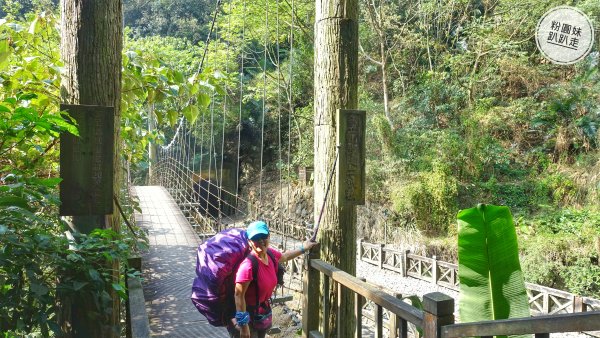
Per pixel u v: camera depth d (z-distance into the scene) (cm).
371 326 519
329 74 263
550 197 950
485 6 1103
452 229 893
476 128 1032
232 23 1111
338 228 256
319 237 262
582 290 686
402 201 933
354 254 262
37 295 149
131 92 290
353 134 253
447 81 1158
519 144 1088
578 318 96
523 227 850
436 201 920
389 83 1237
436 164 956
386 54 1097
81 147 193
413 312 144
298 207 1234
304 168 1290
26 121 154
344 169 251
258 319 194
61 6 214
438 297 132
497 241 168
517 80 1123
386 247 877
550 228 834
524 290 165
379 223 973
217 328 284
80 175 193
